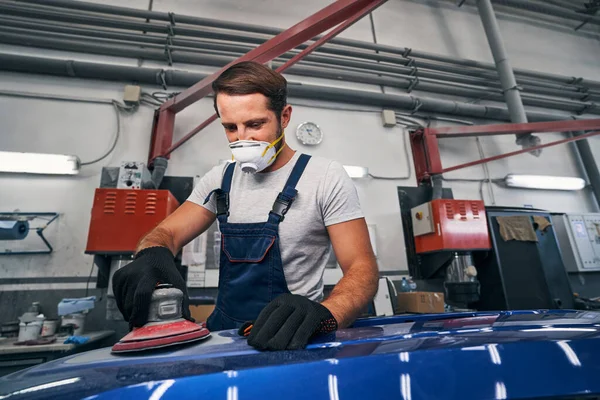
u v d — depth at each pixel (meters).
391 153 3.02
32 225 2.12
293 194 0.78
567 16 4.29
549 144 2.86
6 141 2.26
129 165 2.07
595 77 4.23
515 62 3.94
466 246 2.31
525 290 2.30
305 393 0.28
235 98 0.72
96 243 1.80
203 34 2.79
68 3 2.57
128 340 0.38
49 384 0.29
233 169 0.91
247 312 0.75
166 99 2.60
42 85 2.44
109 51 2.58
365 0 1.68
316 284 0.80
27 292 2.00
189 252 2.16
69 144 2.36
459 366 0.30
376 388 0.29
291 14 3.29
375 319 0.62
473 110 3.27
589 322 0.40
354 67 3.12
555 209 3.30
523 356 0.31
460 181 3.15
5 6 2.42
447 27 3.82
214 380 0.28
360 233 0.77
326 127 2.95
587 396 0.30
